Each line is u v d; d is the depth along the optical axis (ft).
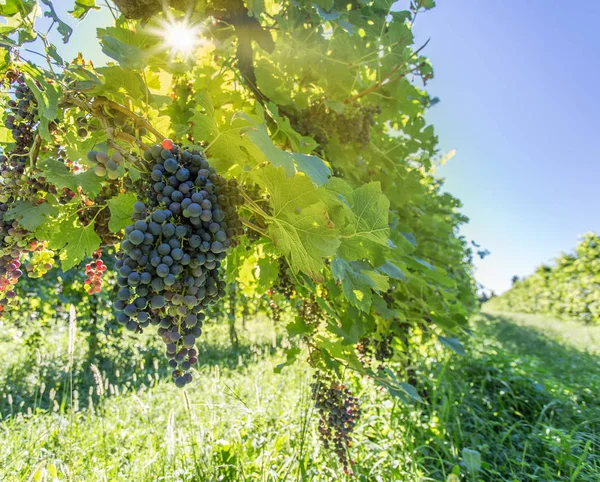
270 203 5.49
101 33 5.90
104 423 12.08
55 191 5.50
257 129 4.80
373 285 6.48
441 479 11.03
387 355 11.96
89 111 5.23
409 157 13.32
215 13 7.77
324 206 5.15
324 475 10.09
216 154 5.60
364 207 5.97
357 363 8.98
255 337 34.71
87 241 5.90
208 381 17.57
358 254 6.16
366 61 9.61
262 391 15.15
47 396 17.76
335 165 10.06
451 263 18.92
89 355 25.02
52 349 26.25
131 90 5.74
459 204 18.72
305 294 8.70
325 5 8.16
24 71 4.75
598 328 59.88
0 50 4.88
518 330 55.83
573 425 14.02
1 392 17.43
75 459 9.96
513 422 14.89
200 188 4.67
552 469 11.44
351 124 10.13
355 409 9.75
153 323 4.49
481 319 62.28
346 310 8.87
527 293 107.34
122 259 4.61
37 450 10.16
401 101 11.36
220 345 31.30
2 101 5.84
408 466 11.29
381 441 12.41
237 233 5.49
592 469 10.66
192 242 4.39
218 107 8.49
